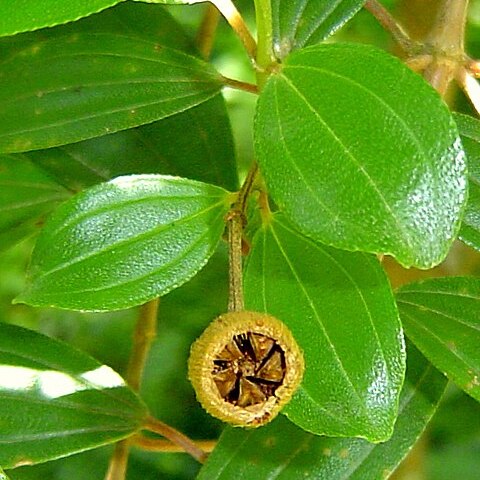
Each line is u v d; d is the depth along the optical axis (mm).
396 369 121
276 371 120
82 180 168
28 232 197
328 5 139
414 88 107
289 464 141
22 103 142
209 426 322
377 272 123
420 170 104
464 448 315
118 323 339
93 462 311
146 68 143
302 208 105
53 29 151
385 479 141
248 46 121
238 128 313
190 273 123
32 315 338
